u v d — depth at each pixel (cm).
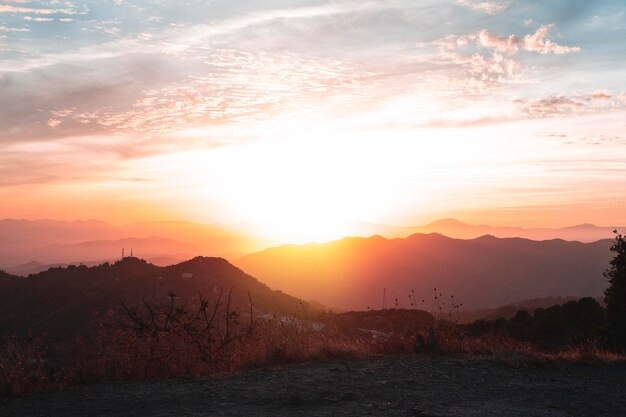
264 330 1091
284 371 905
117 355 920
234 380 840
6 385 787
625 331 1462
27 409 693
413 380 841
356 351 1073
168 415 644
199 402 707
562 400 757
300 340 1072
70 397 755
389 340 1140
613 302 1489
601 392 815
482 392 782
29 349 884
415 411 658
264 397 728
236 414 643
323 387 782
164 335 981
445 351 1094
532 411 683
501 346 1124
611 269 1534
